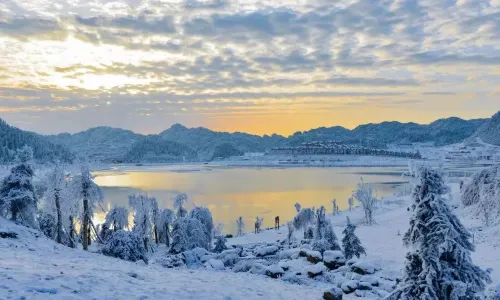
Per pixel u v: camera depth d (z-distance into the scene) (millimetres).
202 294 14422
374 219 72188
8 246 24938
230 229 79125
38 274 13164
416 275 13109
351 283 22156
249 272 26375
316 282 23922
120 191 159750
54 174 40281
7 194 35281
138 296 12461
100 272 16031
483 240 42344
